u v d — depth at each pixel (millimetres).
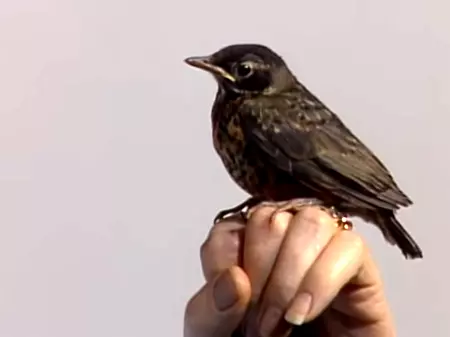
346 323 567
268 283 510
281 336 505
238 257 524
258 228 516
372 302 559
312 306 499
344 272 504
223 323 516
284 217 517
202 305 520
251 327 514
